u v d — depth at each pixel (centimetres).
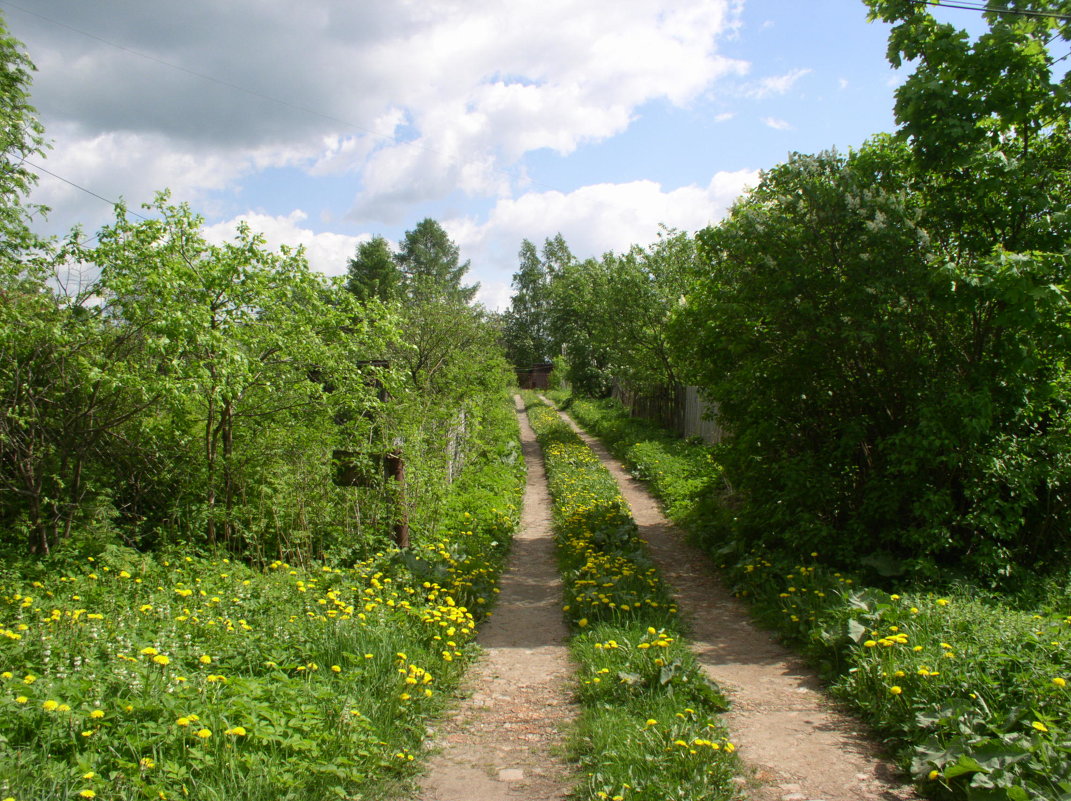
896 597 621
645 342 2273
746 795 378
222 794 322
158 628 514
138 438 808
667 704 489
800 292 845
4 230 846
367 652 528
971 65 773
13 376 712
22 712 351
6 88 1098
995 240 811
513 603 837
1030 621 533
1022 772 348
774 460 947
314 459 870
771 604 745
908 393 826
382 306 877
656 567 906
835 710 499
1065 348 738
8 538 742
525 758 440
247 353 787
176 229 751
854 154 906
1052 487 776
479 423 1814
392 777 403
